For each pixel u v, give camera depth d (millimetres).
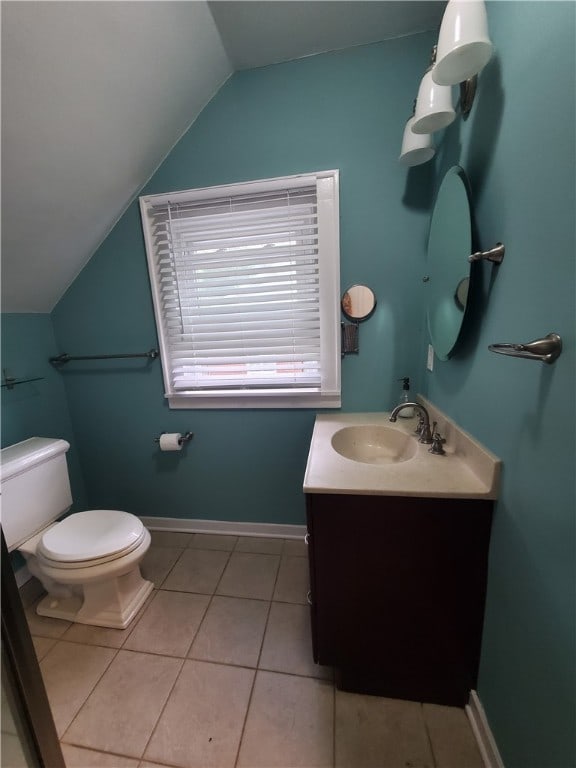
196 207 1637
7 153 1078
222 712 1075
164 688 1152
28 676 702
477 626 987
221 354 1765
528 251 712
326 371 1675
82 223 1537
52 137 1130
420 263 1504
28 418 1730
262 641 1311
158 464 1988
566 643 616
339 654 1091
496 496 878
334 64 1393
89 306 1827
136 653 1279
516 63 741
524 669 758
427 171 1424
